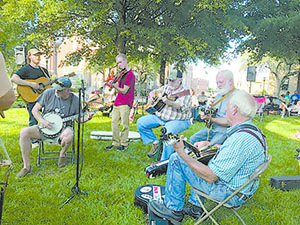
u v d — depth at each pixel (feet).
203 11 37.09
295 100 54.34
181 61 43.73
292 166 14.82
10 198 9.42
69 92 12.29
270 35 56.44
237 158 6.21
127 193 10.39
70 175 11.82
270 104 48.70
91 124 25.49
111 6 31.40
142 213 8.95
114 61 40.75
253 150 6.31
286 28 52.13
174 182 7.50
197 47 37.47
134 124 26.89
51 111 12.27
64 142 12.40
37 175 11.83
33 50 15.25
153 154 15.33
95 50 44.27
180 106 13.69
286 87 97.55
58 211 8.76
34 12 33.47
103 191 10.46
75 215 8.57
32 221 8.13
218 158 6.36
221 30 42.78
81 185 10.84
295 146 20.22
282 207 9.80
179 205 7.57
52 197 9.77
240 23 40.88
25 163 11.68
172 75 13.73
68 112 12.41
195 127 26.91
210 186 6.89
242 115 6.66
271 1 52.95
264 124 33.88
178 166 7.39
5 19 33.78
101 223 8.22
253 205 9.83
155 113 14.49
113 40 38.04
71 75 12.50
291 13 52.16
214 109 12.07
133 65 63.31
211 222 8.42
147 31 33.40
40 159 13.28
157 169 12.10
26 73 15.17
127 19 38.19
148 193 9.48
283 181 11.39
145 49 39.40
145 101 42.06
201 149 8.30
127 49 39.96
